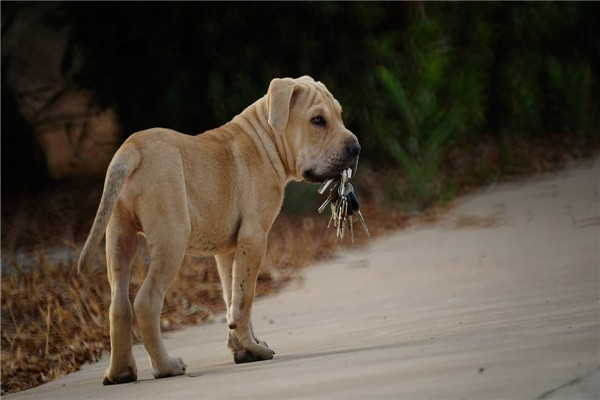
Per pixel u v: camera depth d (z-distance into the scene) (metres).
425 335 7.71
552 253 11.66
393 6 21.20
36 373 9.34
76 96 21.55
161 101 20.28
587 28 25.56
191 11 20.09
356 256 14.14
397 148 18.19
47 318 10.52
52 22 20.47
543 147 22.30
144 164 7.36
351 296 11.01
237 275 7.99
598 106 24.84
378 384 5.77
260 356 7.93
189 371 7.61
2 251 16.42
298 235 16.05
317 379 6.16
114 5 20.28
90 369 9.16
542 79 24.20
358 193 19.20
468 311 8.76
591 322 6.97
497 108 23.53
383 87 20.23
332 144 8.35
